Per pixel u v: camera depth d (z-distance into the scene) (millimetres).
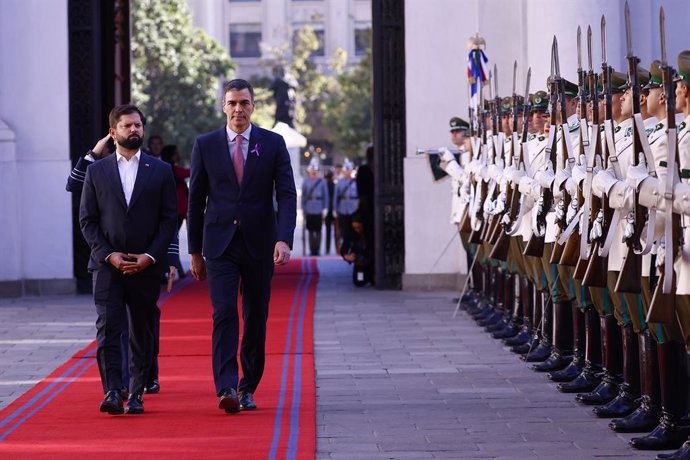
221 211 13047
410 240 26812
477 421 12719
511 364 16594
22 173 26375
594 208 11719
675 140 10062
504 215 15766
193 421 12742
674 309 10164
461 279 26594
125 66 31875
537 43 21891
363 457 11055
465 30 26547
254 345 13336
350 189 41625
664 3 22484
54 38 26453
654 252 10734
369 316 22328
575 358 15125
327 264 36875
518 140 15844
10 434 12148
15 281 26094
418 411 13297
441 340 19031
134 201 13234
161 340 19359
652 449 11250
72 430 12336
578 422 12602
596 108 11961
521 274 17734
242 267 13117
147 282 13289
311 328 20578
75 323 21719
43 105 26453
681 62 10438
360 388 14812
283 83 95438
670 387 11227
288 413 13117
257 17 123375
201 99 77625
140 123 13383
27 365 17047
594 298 13531
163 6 75125
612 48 21422
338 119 98125
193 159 13227
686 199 9898
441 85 26578
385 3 26906
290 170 13250
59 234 26406
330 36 123250
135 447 11469
